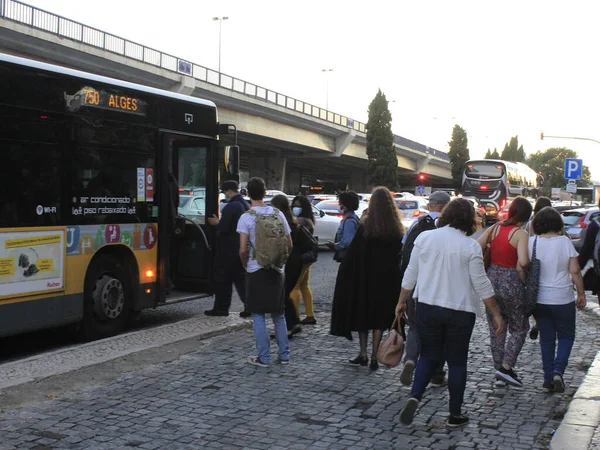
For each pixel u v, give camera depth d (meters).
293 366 7.20
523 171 56.59
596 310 11.20
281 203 8.65
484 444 5.04
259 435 5.16
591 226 7.16
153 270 9.18
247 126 45.75
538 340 8.70
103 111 8.34
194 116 9.85
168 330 8.58
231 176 10.22
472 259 5.17
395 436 5.19
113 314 8.60
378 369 7.11
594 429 5.23
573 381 6.82
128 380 6.51
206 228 10.12
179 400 5.96
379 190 7.00
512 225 6.51
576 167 25.64
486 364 7.39
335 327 7.15
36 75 7.47
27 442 4.91
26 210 7.34
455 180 106.06
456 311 5.17
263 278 7.10
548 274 6.42
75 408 5.67
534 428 5.40
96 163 8.23
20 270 7.28
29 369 6.64
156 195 9.22
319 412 5.73
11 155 7.18
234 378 6.70
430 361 5.29
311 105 53.44
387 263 6.96
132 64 32.16
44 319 7.58
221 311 9.65
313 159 68.38
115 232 8.52
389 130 68.75
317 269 17.03
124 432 5.16
